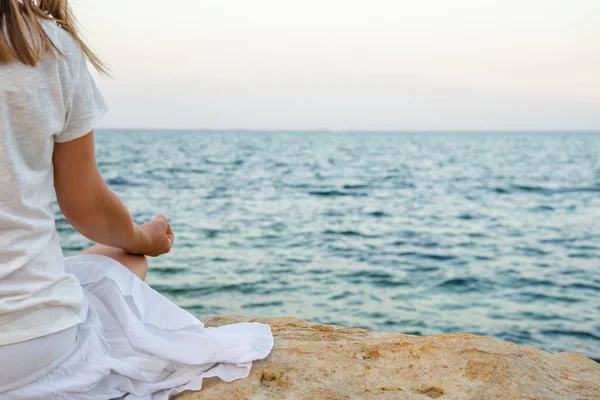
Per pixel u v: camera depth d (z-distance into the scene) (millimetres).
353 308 8797
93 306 1575
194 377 1642
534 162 51469
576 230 16406
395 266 11672
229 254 12758
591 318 8117
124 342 1557
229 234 15391
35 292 1244
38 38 1212
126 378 1519
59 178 1374
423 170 41094
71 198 1408
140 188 26406
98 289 1613
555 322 7973
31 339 1247
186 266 11453
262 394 1654
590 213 20234
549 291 9672
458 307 8789
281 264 11805
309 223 17531
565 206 22281
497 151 73625
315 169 40594
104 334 1558
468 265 11742
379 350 2006
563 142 112125
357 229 16484
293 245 13961
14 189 1198
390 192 26922
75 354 1395
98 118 1362
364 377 1824
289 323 2701
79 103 1306
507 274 10914
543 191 27875
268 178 32906
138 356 1546
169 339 1644
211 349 1666
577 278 10570
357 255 12789
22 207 1224
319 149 74125
